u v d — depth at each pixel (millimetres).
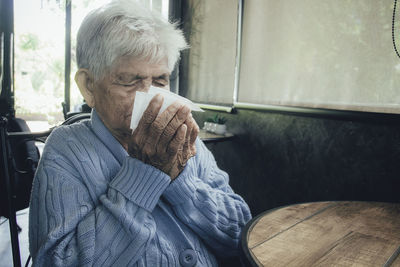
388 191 1705
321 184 2084
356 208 951
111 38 639
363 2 1785
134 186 643
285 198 2377
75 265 595
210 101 3395
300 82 2229
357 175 1855
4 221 2566
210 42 3350
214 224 760
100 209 651
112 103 689
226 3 3072
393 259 627
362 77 1812
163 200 758
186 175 724
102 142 744
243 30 2803
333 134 1985
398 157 1646
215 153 3197
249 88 2758
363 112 1779
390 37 1664
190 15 3674
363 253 652
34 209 677
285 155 2357
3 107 3418
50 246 600
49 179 667
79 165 689
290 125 2305
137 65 662
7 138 1197
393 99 1661
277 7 2410
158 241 674
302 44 2201
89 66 684
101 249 605
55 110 4062
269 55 2510
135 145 628
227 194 910
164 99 596
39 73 5207
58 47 4098
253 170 2695
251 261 606
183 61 3805
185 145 669
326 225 804
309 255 636
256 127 2643
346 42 1895
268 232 750
